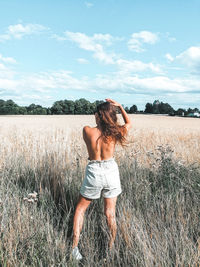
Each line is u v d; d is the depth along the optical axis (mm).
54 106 112125
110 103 3119
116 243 2951
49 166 5012
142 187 4363
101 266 2658
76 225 3076
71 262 2680
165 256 2600
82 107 113250
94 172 3018
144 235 2785
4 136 9562
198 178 4828
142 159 6125
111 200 3111
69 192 4309
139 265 2555
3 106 101688
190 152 7496
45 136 9125
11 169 5387
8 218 3199
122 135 3129
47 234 3047
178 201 3811
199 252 2605
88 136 3088
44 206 3857
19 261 2557
